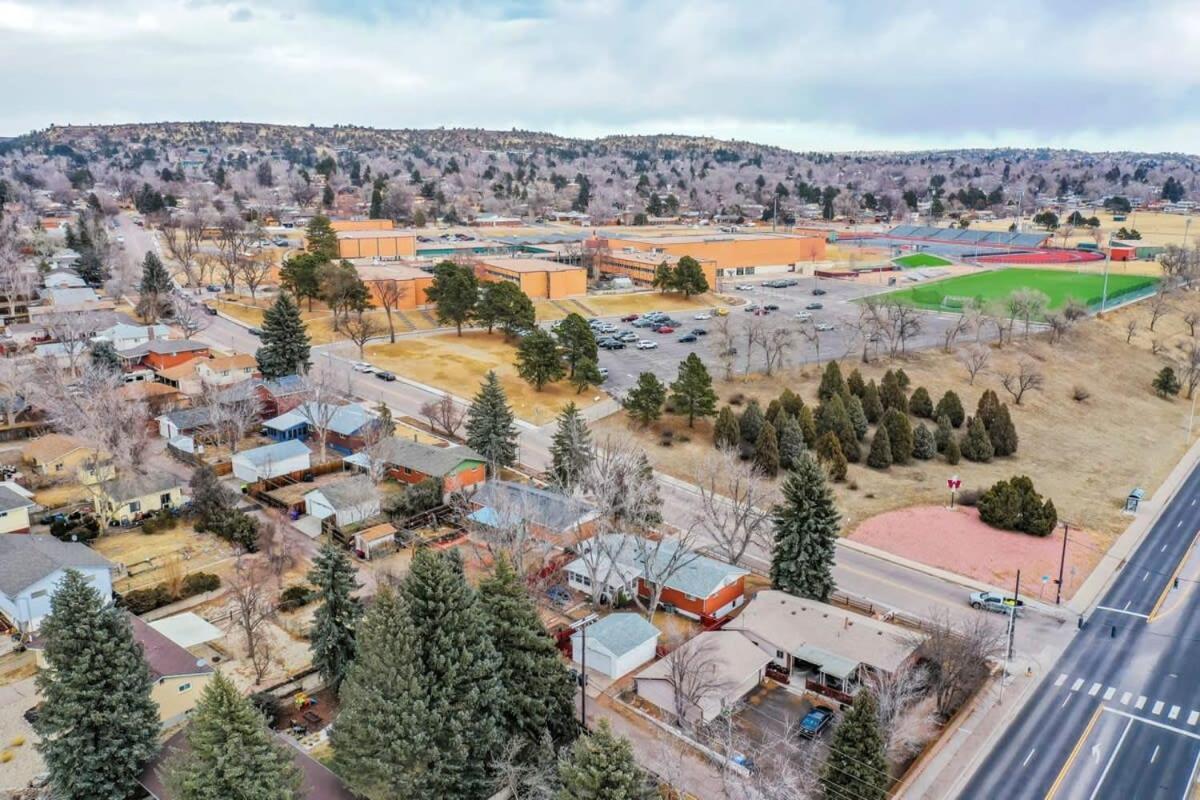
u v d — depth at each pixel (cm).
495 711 4300
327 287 13112
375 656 4019
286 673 5191
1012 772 4678
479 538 6469
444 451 8006
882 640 5450
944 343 13238
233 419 8406
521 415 9950
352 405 9362
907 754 4731
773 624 5675
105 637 4112
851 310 15862
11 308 13425
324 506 7138
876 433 9275
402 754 3888
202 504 7081
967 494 8294
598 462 7288
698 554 6475
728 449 8300
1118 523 8075
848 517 7900
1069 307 14025
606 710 5041
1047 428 10638
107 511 6925
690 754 4622
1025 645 5959
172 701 4666
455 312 12888
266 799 3584
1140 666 5728
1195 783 4606
